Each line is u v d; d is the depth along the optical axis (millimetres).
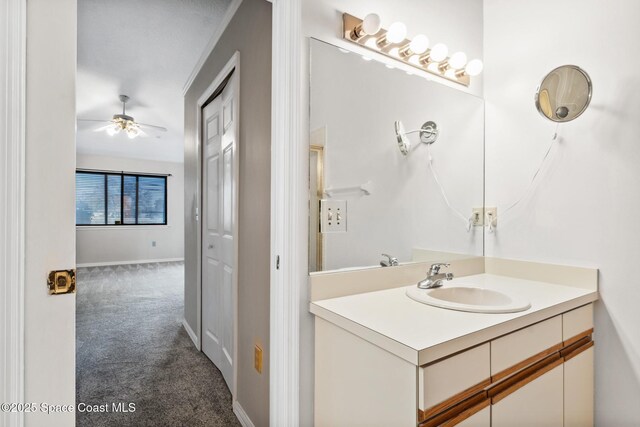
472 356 964
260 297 1617
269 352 1495
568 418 1307
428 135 1713
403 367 900
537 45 1719
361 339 1061
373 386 1013
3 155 792
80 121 4363
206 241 2672
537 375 1153
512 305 1185
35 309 844
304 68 1328
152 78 3225
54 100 868
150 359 2523
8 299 798
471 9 1909
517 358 1102
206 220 2688
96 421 1784
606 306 1462
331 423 1218
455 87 1837
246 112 1829
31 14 839
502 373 1052
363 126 1488
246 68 1835
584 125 1535
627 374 1410
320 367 1274
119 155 6562
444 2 1786
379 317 1102
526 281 1681
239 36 1939
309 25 1347
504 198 1852
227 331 2186
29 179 833
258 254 1648
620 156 1430
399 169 1609
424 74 1718
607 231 1465
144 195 7086
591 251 1514
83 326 3199
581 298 1370
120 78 3215
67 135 887
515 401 1071
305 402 1312
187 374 2305
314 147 1350
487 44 1944
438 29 1758
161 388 2129
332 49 1400
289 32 1308
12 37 803
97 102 3824
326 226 1376
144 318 3449
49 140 860
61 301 880
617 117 1439
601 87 1485
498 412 1019
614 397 1439
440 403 882
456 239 1823
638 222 1381
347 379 1130
